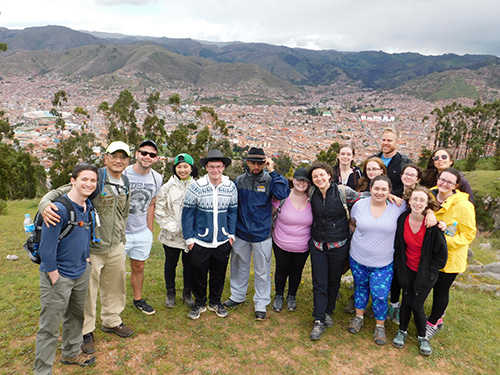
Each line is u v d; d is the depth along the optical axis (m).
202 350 3.76
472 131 61.59
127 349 3.68
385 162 5.08
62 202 2.95
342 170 5.30
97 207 3.45
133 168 3.99
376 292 4.00
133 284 4.36
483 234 20.64
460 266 3.87
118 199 3.56
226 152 45.41
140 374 3.35
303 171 4.08
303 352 3.84
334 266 4.15
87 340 3.58
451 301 5.41
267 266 4.40
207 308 4.57
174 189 4.20
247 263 4.57
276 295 4.76
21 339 3.78
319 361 3.70
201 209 4.01
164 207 4.18
